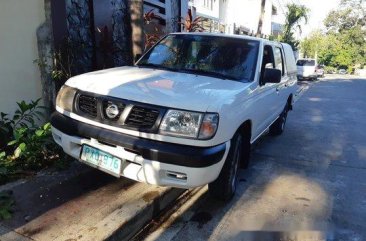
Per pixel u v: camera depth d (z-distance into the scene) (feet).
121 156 10.28
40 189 12.00
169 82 11.65
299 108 38.96
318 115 34.50
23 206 10.84
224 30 68.39
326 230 11.64
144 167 10.02
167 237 10.79
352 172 17.47
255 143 22.12
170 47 15.47
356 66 187.11
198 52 14.82
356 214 12.91
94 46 19.93
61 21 16.87
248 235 11.09
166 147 9.84
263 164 17.97
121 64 22.47
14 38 17.43
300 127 28.17
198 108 9.94
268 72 14.11
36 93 17.67
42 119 17.34
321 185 15.53
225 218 12.06
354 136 25.63
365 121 32.22
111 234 9.77
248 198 13.69
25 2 16.75
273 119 19.79
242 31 83.97
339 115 34.99
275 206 13.15
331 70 186.19
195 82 11.99
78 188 12.28
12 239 9.23
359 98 51.16
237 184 14.99
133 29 19.42
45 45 16.74
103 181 12.96
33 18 16.83
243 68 14.10
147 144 9.93
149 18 24.62
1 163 13.14
